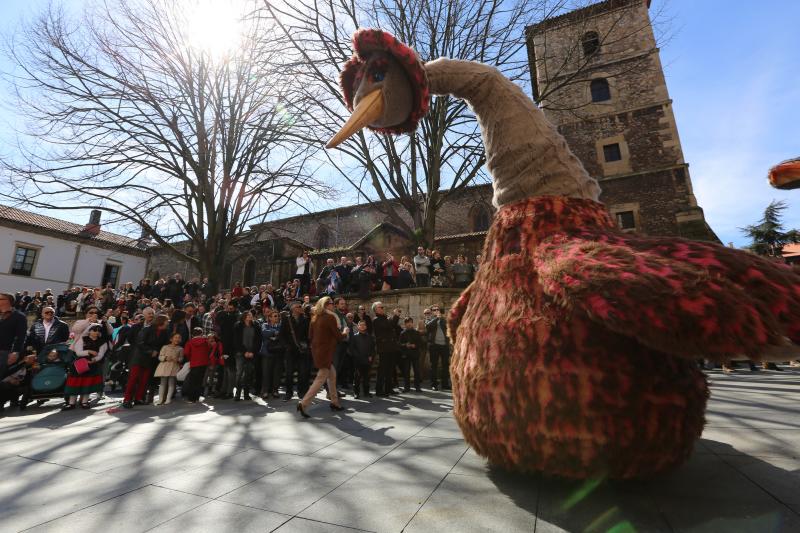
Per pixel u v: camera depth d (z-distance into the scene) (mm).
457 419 2094
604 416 1591
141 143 14961
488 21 11656
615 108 18547
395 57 2020
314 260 20562
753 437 2887
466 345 2025
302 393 6680
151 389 6496
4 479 2494
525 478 2139
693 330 1159
